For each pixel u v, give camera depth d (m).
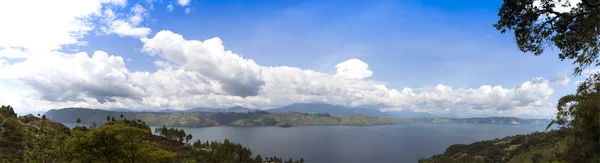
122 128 28.42
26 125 125.38
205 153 166.00
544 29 14.17
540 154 66.38
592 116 17.84
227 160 171.38
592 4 12.18
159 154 32.72
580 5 12.99
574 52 14.37
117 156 28.70
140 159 30.61
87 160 28.97
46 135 42.03
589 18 12.35
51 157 39.88
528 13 13.94
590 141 20.42
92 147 27.83
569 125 22.08
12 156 70.31
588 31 12.45
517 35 14.84
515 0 13.88
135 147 29.81
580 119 19.88
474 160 180.00
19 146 82.88
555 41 14.10
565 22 13.49
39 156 40.78
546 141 117.38
